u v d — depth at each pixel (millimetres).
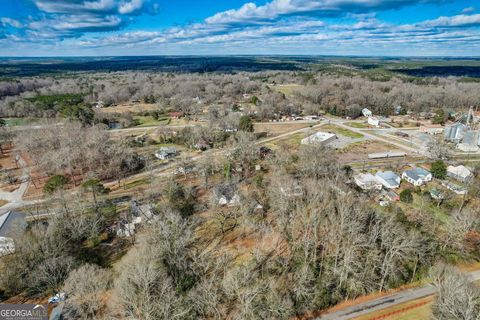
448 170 78938
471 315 30812
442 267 44406
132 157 89625
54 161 77812
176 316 32344
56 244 46500
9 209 65812
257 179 70688
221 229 55531
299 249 48062
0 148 100500
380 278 43844
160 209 59094
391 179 74438
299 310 39438
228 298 37625
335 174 70812
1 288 41031
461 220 50656
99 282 37500
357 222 43844
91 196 68875
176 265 40812
